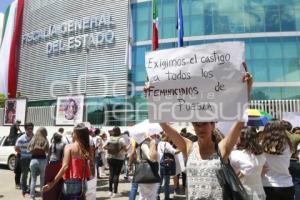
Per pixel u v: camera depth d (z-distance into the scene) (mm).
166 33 34844
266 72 32938
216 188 3037
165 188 9773
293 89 32438
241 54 3104
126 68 35625
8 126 29797
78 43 39062
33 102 43281
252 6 34094
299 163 6355
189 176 3182
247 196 2941
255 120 12875
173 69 3324
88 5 39094
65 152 5727
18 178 12188
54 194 5723
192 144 3381
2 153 17875
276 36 33500
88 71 37906
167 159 9633
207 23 34188
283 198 5266
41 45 43188
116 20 37031
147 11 36188
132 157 9531
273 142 5246
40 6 44219
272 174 5305
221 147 3184
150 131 9453
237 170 4852
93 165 5992
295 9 33875
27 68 44875
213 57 3184
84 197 5711
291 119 11094
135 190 7719
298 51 33156
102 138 16094
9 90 46250
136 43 36125
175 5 35031
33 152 9727
